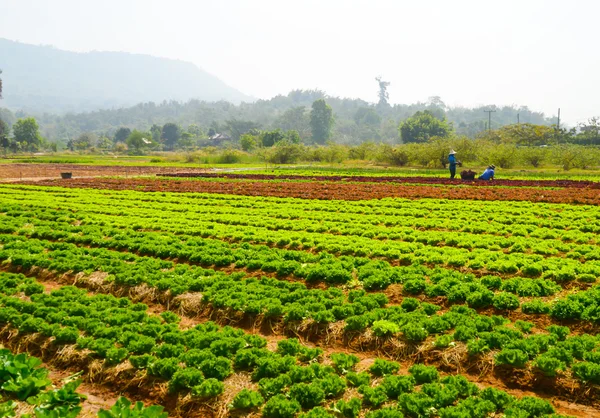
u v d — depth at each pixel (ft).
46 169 252.83
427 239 73.56
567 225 82.79
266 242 74.18
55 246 71.46
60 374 38.34
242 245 70.18
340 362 36.96
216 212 102.94
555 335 38.75
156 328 42.19
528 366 35.94
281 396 32.12
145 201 121.60
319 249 69.21
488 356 37.35
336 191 131.13
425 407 30.63
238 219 91.86
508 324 44.06
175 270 58.23
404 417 30.55
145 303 52.29
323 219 92.17
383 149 257.14
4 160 359.25
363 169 220.43
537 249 65.98
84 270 59.11
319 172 202.08
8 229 84.02
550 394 33.86
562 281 53.36
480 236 74.69
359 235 78.95
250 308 46.21
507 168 220.84
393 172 200.54
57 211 102.42
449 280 51.60
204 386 33.30
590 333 42.19
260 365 36.01
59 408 30.99
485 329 41.27
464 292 48.83
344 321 44.27
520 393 34.12
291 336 43.93
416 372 34.99
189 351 37.68
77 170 244.42
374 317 43.57
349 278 54.85
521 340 37.63
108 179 174.50
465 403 30.45
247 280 54.75
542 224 83.87
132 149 613.93
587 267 55.36
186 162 324.39
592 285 51.93
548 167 231.30
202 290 52.75
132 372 37.06
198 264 64.28
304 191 132.36
